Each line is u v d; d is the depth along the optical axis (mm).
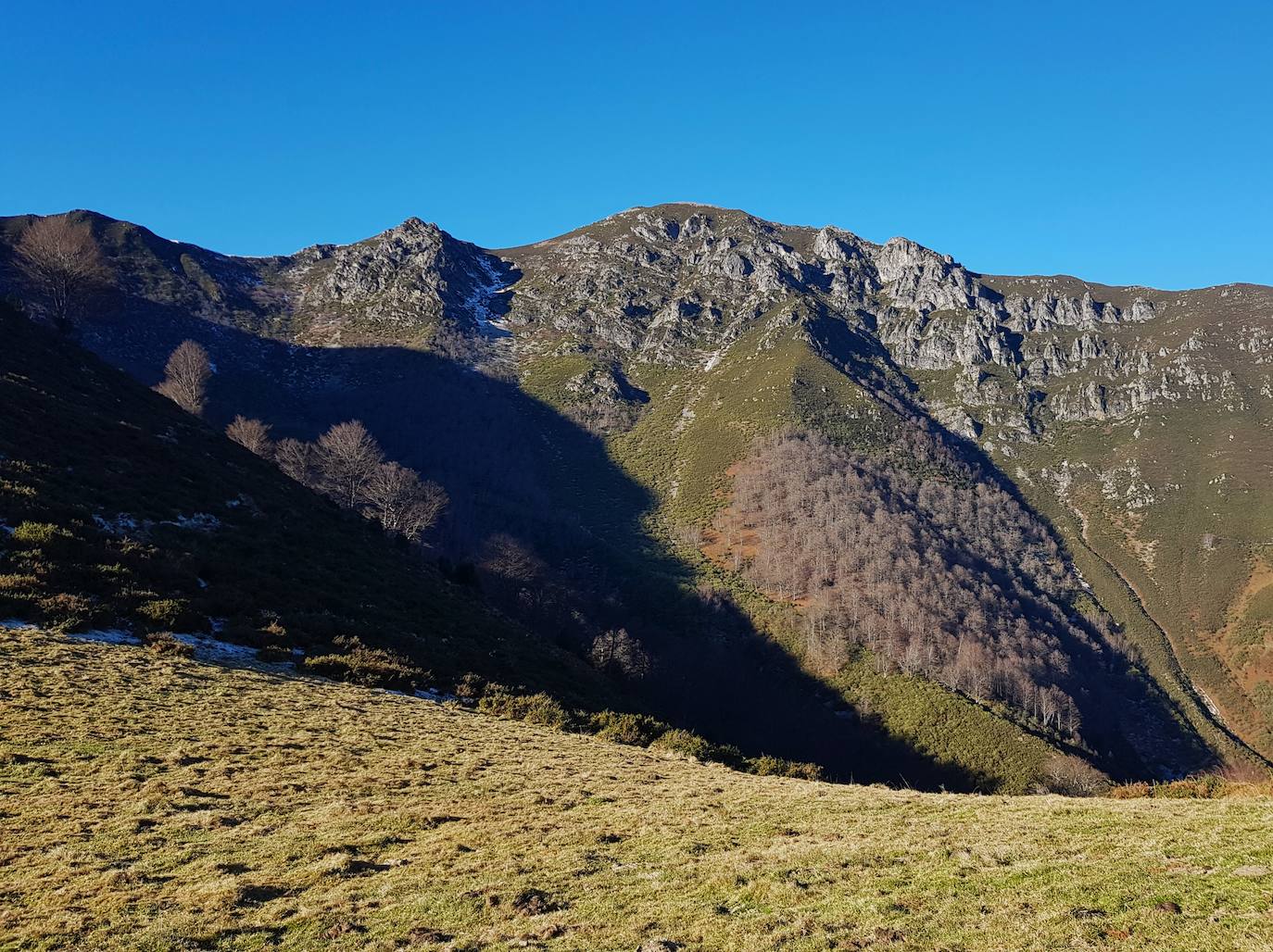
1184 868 11789
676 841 15352
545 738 27281
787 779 24922
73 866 13094
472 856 14398
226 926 11102
